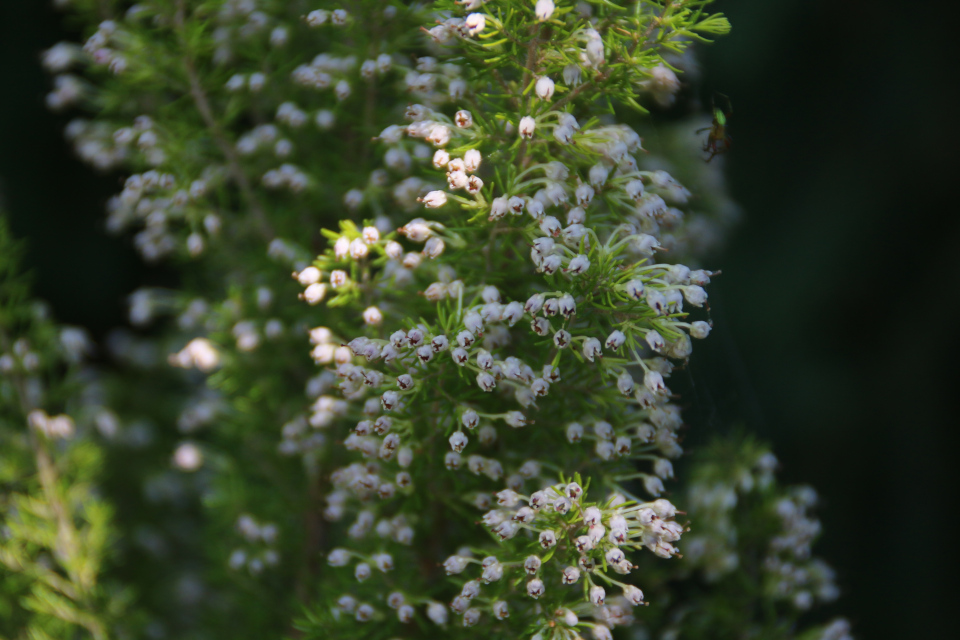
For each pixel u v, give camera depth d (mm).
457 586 770
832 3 1253
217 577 814
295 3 792
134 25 790
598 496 767
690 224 823
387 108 789
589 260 743
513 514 744
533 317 740
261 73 788
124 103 803
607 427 752
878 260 1320
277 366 806
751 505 807
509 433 764
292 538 807
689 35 745
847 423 1311
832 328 1331
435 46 774
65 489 806
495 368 743
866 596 1308
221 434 824
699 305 738
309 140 800
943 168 1278
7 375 800
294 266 792
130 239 1120
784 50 1268
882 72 1303
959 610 1266
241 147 791
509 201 743
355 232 757
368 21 778
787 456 1286
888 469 1361
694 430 816
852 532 1327
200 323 813
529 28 749
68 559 801
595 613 752
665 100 763
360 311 772
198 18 795
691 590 808
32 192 1179
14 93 1143
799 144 1356
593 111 760
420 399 756
